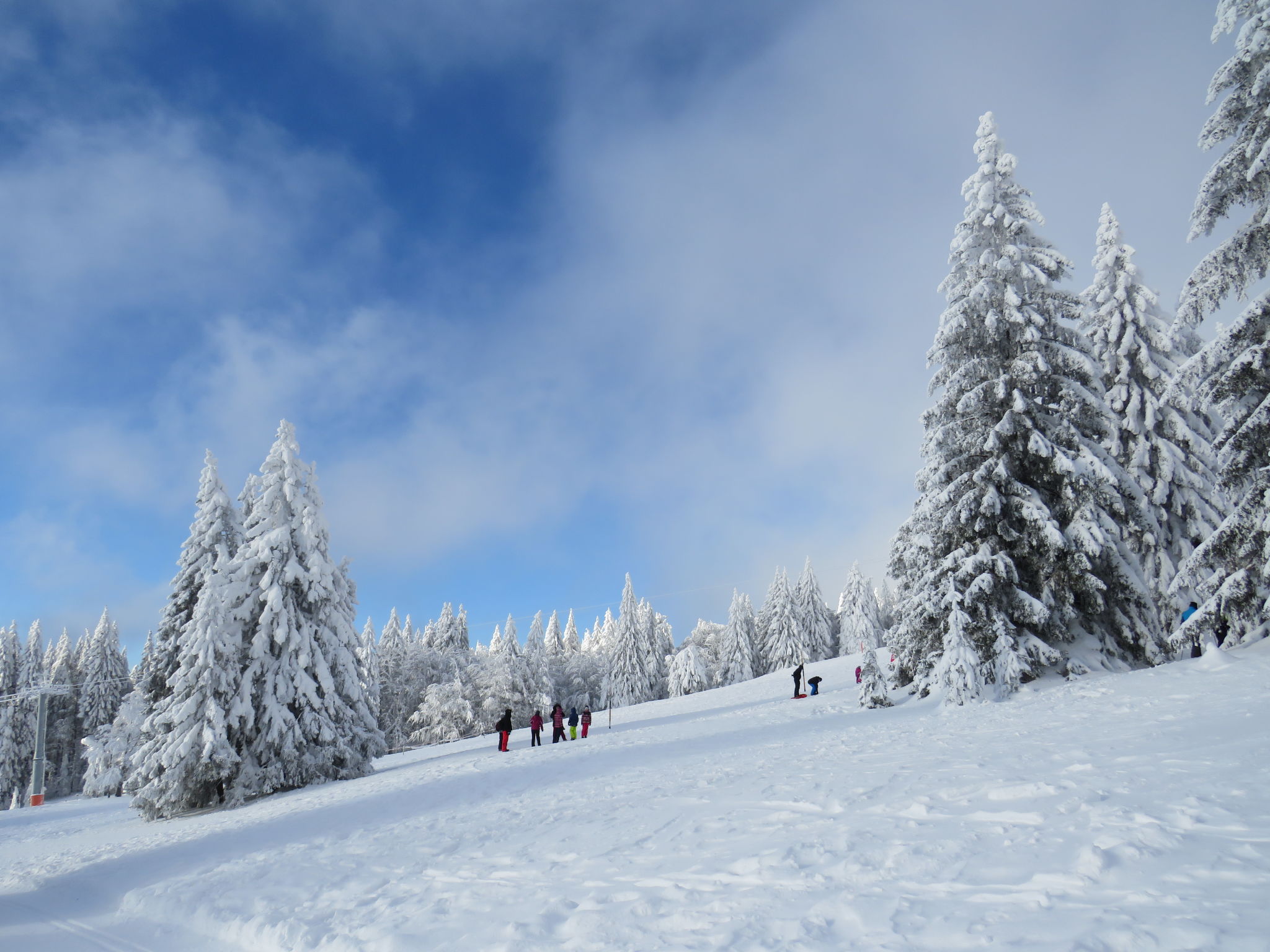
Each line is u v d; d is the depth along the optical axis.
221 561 27.31
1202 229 15.50
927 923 4.84
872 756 12.05
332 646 27.97
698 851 7.64
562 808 11.96
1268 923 3.98
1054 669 19.20
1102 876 5.07
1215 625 16.72
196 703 24.22
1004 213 20.86
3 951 8.87
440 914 7.07
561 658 100.25
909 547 21.72
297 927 7.48
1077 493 19.34
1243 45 14.57
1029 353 19.91
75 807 39.78
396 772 24.78
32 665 73.19
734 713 29.31
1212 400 15.35
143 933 8.86
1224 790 6.52
